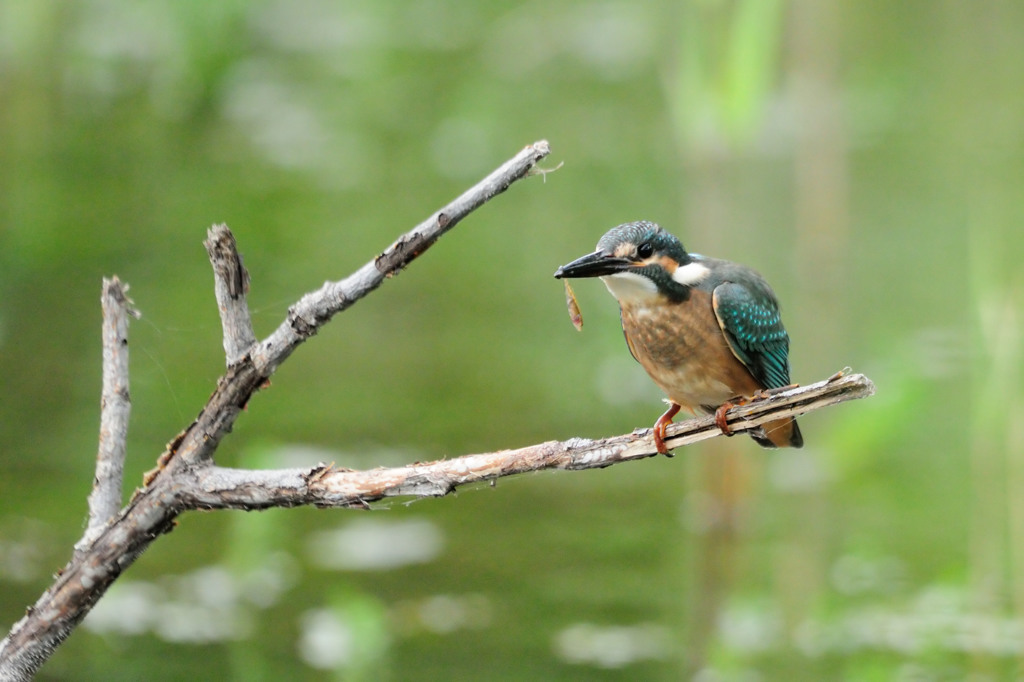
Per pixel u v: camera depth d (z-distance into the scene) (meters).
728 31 11.67
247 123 20.86
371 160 19.42
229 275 4.93
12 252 15.71
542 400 13.08
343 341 14.74
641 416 12.73
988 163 17.84
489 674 8.62
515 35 24.33
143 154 19.45
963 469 11.66
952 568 9.99
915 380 11.41
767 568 10.13
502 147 19.67
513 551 10.46
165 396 12.37
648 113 20.55
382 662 8.76
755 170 16.62
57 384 12.91
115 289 5.19
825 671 8.72
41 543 9.99
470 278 16.27
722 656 8.86
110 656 8.80
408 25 25.22
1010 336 10.29
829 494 11.53
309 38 24.34
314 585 9.86
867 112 19.73
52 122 20.23
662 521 11.03
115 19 21.09
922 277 15.01
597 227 17.03
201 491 4.92
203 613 9.42
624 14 24.14
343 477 4.91
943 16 21.20
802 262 14.61
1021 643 8.94
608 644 9.02
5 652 4.92
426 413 12.70
